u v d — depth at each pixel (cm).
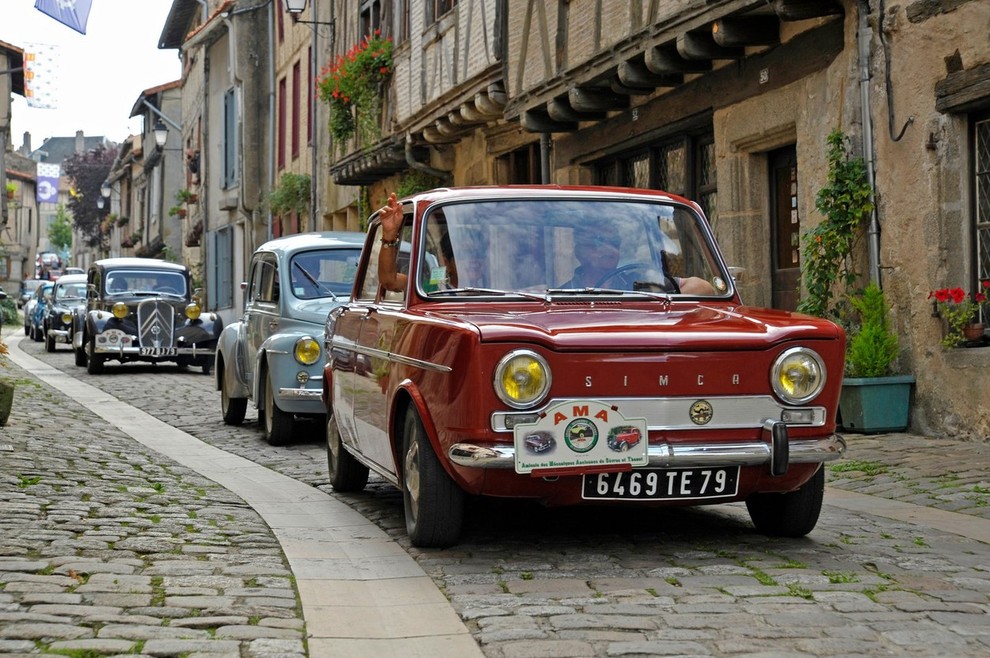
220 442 1326
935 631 496
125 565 620
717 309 715
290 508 855
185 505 835
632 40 1493
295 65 3641
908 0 1156
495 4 1905
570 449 614
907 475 933
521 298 721
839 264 1255
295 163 3644
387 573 628
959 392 1116
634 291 734
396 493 932
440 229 748
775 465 627
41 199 8238
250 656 470
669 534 724
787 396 637
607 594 568
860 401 1173
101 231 9669
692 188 1617
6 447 1079
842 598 552
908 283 1175
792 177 1418
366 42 2603
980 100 1085
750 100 1420
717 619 517
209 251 4534
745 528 742
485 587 590
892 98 1181
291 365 1264
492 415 613
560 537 718
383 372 745
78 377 2380
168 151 6259
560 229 754
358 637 505
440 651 484
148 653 468
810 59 1298
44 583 571
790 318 671
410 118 2314
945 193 1134
